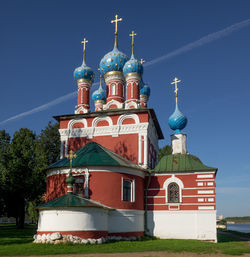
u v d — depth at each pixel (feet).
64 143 112.37
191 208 92.27
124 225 83.25
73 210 70.23
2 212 151.74
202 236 89.45
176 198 94.63
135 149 103.60
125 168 87.25
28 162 145.07
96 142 103.55
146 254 56.29
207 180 92.89
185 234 91.04
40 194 149.28
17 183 138.31
